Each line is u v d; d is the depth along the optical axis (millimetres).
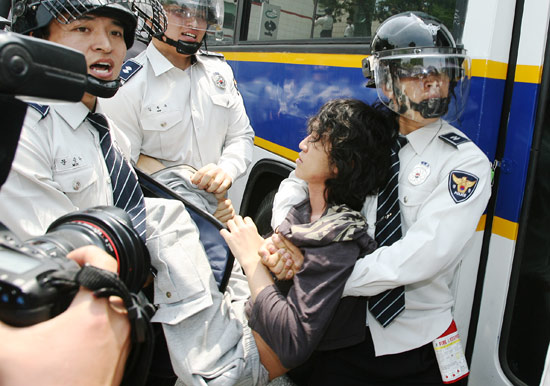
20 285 538
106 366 587
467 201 1259
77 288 607
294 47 2436
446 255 1244
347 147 1333
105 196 1256
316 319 1219
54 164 1170
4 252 599
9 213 1070
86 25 1191
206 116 1937
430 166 1350
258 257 1342
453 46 1327
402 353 1373
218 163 2004
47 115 1178
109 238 801
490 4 1490
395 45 1313
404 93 1318
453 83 1315
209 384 1140
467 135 1532
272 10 2676
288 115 2490
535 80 1479
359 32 2119
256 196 2848
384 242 1375
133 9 1364
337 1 2219
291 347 1209
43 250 661
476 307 1663
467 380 1706
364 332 1353
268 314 1239
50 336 557
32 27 1170
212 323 1203
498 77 1530
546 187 1547
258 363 1260
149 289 1328
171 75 1883
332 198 1436
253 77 2785
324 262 1266
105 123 1313
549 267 1603
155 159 1890
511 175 1550
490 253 1620
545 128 1500
